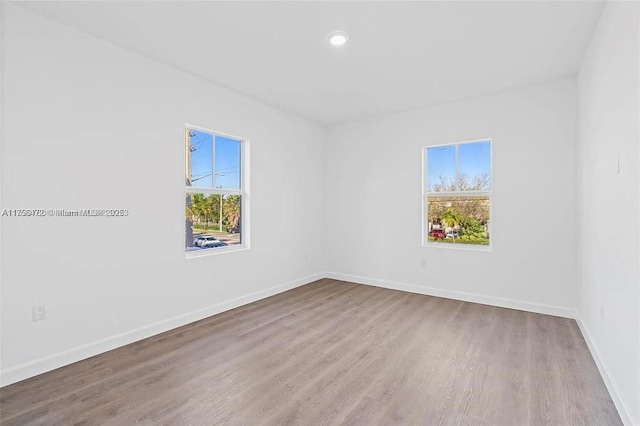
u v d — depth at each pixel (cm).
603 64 222
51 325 232
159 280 301
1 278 211
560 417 179
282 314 353
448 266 415
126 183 275
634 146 165
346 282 501
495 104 380
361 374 226
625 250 179
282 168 446
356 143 495
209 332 302
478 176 404
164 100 304
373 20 234
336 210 519
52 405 190
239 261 383
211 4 215
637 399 160
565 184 341
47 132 230
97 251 257
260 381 217
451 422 175
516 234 369
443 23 237
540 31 247
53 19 232
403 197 450
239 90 372
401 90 370
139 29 246
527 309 362
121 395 200
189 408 187
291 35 255
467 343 277
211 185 362
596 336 246
